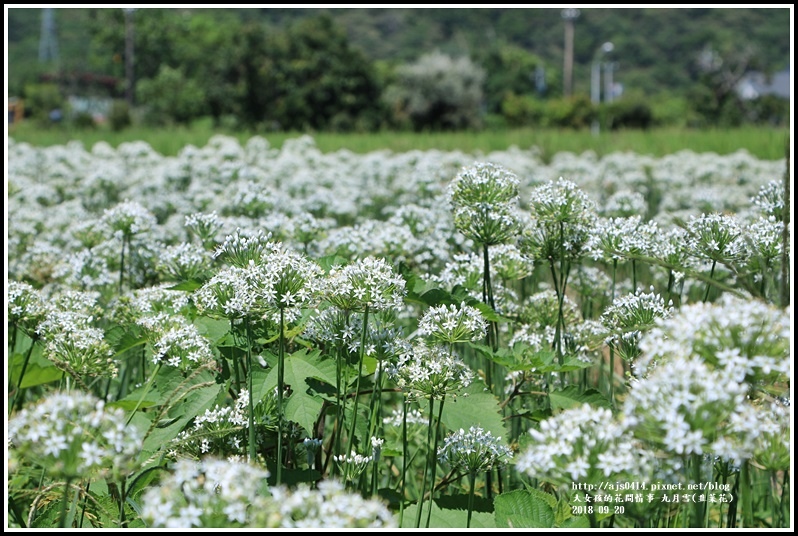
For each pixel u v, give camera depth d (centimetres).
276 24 12800
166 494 285
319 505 282
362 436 435
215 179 1323
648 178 1725
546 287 774
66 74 9631
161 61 9150
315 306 410
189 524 279
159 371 478
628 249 510
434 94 6719
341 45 6881
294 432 459
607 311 484
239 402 441
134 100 8950
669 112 7788
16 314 479
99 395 578
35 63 10206
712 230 475
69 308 580
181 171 1416
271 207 900
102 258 744
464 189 518
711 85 7562
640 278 902
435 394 414
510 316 604
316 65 6625
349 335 427
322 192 1127
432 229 807
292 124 6562
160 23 9162
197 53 9181
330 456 478
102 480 434
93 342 468
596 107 7025
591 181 1550
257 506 286
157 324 484
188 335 465
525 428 524
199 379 454
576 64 13488
